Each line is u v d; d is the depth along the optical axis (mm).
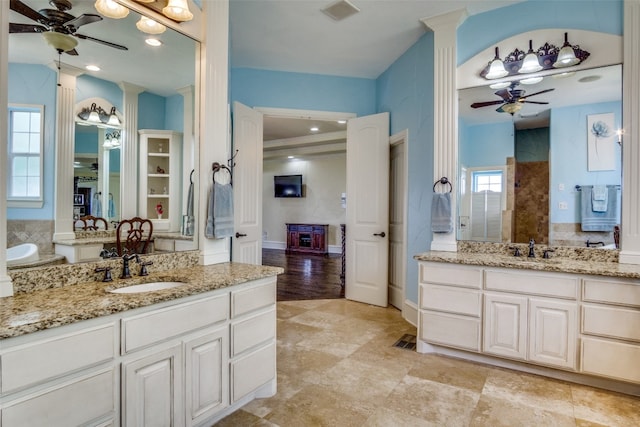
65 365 1257
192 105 2352
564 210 2766
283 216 9844
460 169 3139
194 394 1715
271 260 7875
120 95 2023
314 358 2781
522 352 2494
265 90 4277
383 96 4371
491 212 3029
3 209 1508
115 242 2004
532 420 1975
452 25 3129
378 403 2139
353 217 4477
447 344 2766
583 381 2385
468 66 3096
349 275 4523
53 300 1460
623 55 2545
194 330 1716
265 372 2141
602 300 2254
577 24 2701
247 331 2006
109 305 1389
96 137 1922
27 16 1637
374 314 3930
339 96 4484
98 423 1354
